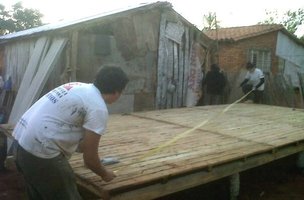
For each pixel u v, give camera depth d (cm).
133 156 417
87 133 265
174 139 510
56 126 266
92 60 888
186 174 378
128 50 952
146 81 1003
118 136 521
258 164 475
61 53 849
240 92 1262
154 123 636
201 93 1163
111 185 320
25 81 881
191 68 1116
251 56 1808
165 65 1038
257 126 648
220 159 414
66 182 274
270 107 945
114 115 722
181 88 1091
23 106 823
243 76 1267
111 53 920
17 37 966
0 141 591
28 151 267
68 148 274
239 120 707
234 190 452
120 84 280
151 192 347
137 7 936
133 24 957
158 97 1030
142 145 471
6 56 1097
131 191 332
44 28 900
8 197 503
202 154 436
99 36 893
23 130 275
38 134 264
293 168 664
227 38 1695
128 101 970
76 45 841
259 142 517
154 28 1004
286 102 1271
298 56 2042
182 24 1073
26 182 287
